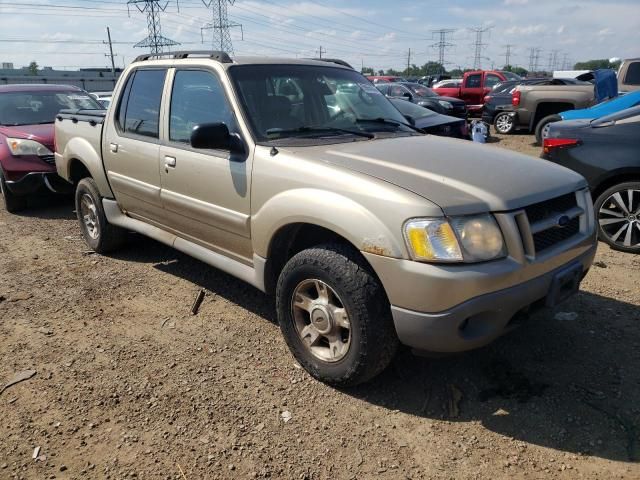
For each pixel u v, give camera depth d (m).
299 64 4.21
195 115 3.98
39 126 7.72
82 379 3.38
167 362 3.57
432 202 2.68
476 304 2.64
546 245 2.98
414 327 2.73
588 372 3.35
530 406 3.05
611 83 11.22
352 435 2.86
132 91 4.74
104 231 5.42
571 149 5.68
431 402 3.12
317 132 3.77
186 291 4.70
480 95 22.70
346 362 3.07
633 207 5.41
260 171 3.39
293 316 3.37
